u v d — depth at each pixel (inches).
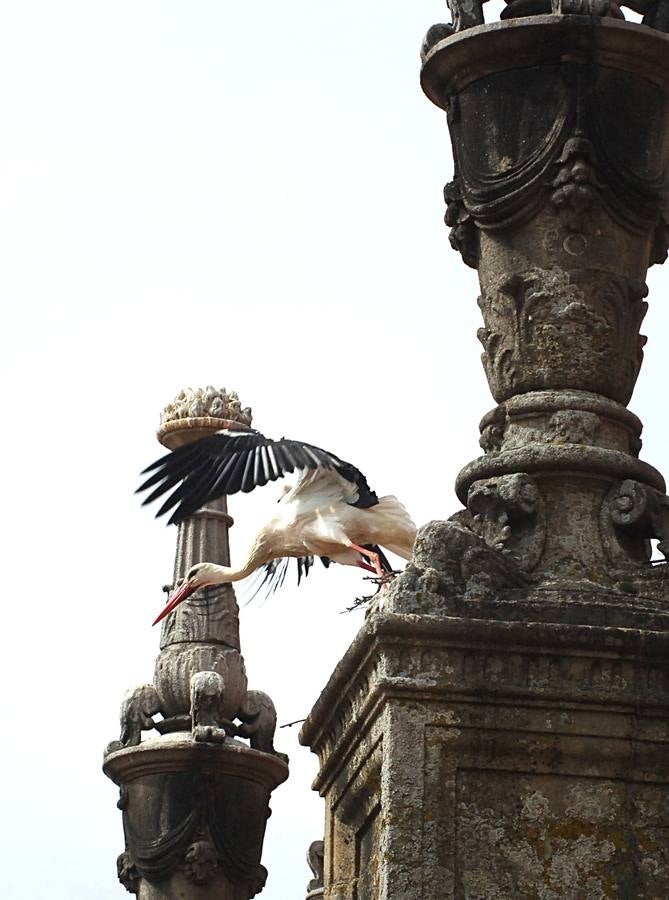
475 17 603.2
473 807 525.3
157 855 935.7
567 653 532.4
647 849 525.7
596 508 563.2
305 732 598.9
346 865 572.4
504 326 588.4
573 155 578.2
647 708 532.1
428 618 531.2
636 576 552.7
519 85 587.8
